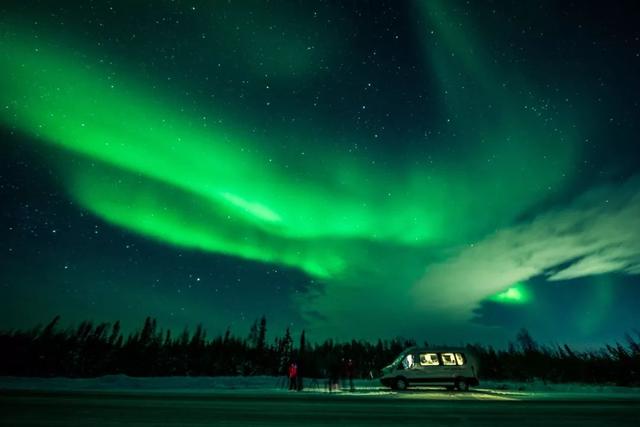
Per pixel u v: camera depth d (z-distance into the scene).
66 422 7.85
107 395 14.38
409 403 13.06
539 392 20.17
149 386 21.42
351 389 19.70
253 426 7.81
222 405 11.48
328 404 12.33
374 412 10.38
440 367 20.50
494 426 8.33
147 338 46.25
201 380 23.73
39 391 15.42
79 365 38.16
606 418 9.77
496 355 37.28
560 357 34.62
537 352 36.16
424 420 9.02
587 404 13.39
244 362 47.50
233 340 50.31
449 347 21.23
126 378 22.95
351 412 10.28
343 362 20.69
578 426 8.48
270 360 47.84
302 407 11.30
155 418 8.60
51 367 36.38
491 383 28.97
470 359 20.81
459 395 17.12
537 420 9.27
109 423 7.84
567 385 26.78
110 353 42.16
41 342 37.72
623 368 29.84
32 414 8.80
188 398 13.70
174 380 22.98
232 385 23.09
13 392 14.51
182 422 8.12
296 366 20.48
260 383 24.20
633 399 15.66
